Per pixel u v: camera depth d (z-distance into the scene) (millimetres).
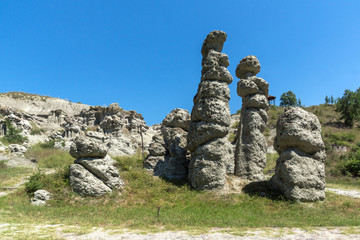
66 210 12969
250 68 19484
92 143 15758
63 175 16562
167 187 16828
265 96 19578
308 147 15234
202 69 18734
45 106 85750
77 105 90688
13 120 41781
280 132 15984
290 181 14758
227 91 17641
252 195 15625
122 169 19766
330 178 25859
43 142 39000
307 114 15695
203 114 17188
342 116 48125
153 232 9242
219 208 13875
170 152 20000
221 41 18938
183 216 12133
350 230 9633
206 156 16562
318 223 11008
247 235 8852
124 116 48688
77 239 8273
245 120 18750
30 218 11422
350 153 31500
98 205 14070
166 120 23250
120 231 9328
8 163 24375
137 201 14852
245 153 18141
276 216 12594
